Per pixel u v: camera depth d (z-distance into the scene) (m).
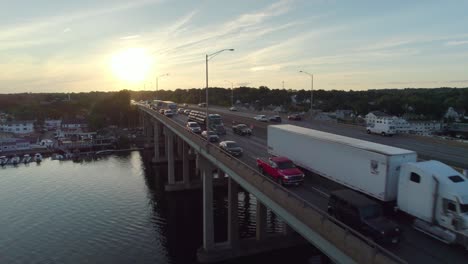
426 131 127.94
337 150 24.95
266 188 23.03
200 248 40.50
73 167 94.19
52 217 53.78
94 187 71.50
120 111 180.62
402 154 20.58
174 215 54.41
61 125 183.75
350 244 14.59
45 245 43.97
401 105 157.88
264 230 40.81
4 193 67.81
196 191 67.88
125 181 76.62
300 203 18.80
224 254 38.84
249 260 38.50
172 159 69.00
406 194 19.31
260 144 46.66
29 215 54.78
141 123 178.50
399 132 52.06
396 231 16.39
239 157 37.44
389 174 20.48
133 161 101.75
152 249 42.56
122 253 41.62
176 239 45.38
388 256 13.20
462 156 35.09
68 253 41.62
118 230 48.53
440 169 17.97
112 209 57.34
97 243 44.25
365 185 22.23
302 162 29.88
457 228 16.33
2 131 165.12
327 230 16.23
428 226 17.84
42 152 118.94
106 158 107.81
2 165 98.25
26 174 85.69
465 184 17.03
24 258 40.59
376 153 21.17
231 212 39.50
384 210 21.33
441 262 14.96
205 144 38.16
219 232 46.12
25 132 171.88
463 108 160.00
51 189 70.31
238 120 77.44
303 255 39.09
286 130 32.44
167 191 67.19
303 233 18.77
